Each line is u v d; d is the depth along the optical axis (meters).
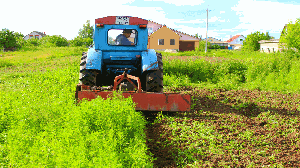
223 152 4.60
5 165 3.43
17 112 4.96
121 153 3.67
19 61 20.08
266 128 5.88
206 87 10.57
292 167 4.16
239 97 8.77
